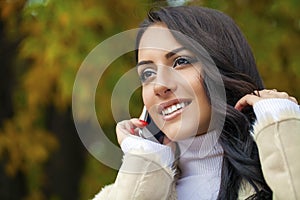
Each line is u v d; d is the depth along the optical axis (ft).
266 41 13.38
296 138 6.08
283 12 13.46
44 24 13.03
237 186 6.40
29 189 17.16
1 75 15.87
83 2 12.71
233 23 6.81
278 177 6.01
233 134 6.51
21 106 15.94
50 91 14.43
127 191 6.50
